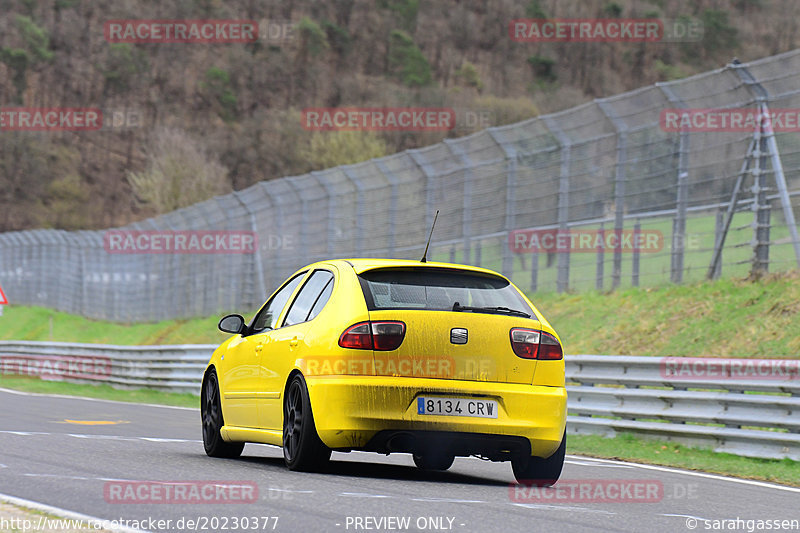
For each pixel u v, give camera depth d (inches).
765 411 1584.6
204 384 1378.0
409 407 1031.6
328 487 969.5
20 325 6663.4
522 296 1144.2
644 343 2532.0
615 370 1900.8
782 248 2529.5
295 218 4188.0
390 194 3663.9
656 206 2829.7
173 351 3284.9
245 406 1230.9
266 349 1184.2
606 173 2955.2
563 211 3063.5
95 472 1042.7
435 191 3486.7
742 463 1508.4
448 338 1052.5
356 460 1347.2
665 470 1393.9
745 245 2571.4
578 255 3250.5
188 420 2143.2
